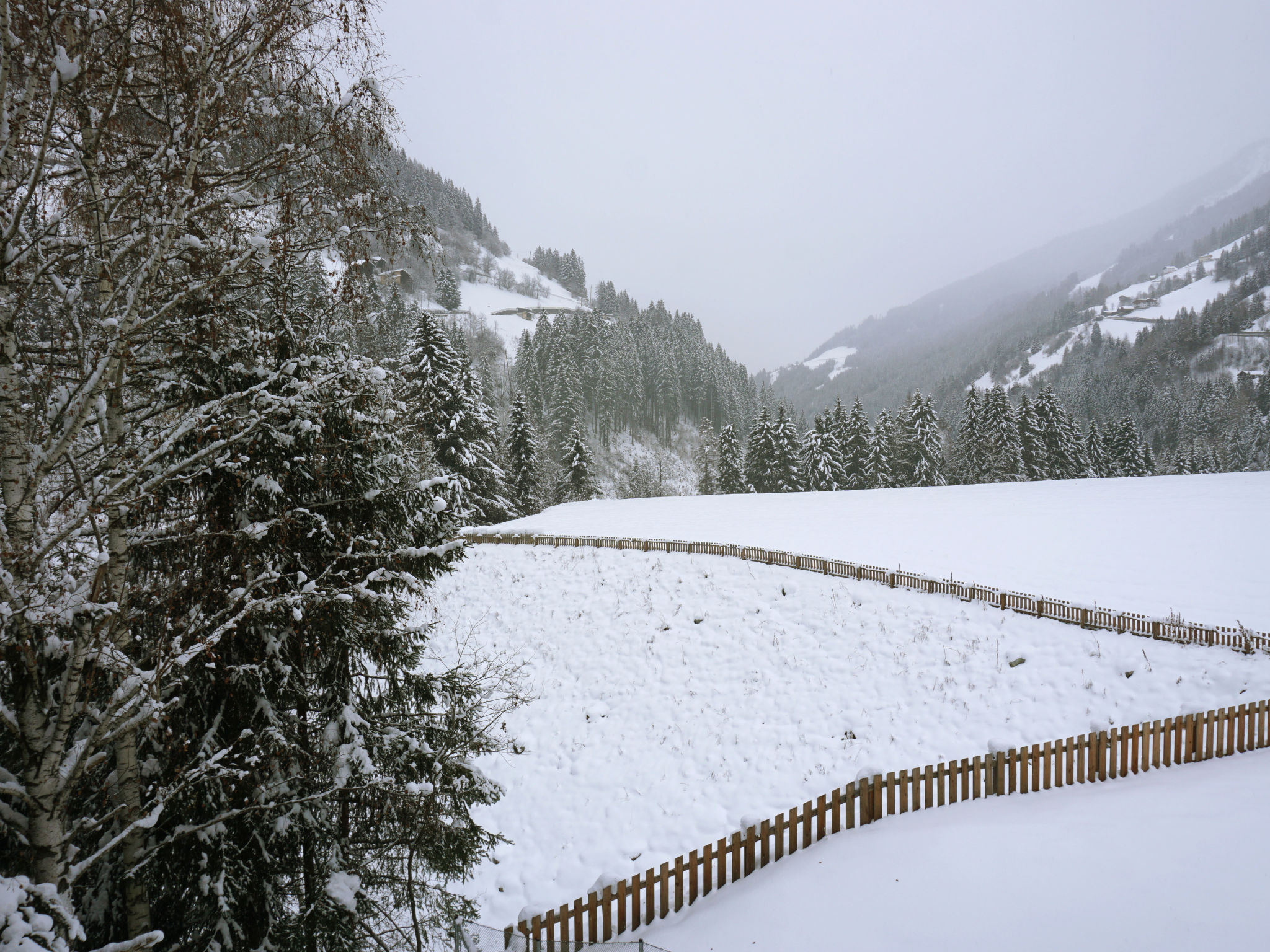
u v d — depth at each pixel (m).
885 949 6.79
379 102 6.05
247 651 6.83
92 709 5.04
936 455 64.12
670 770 16.48
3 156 4.65
